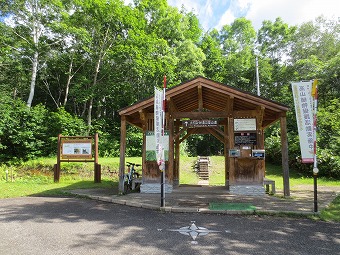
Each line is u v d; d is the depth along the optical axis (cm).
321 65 2106
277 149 1884
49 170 1585
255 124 919
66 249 416
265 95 2772
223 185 1210
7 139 1794
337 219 596
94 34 2353
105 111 2642
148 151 968
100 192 945
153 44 2222
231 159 918
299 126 711
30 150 1828
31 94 2148
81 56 2459
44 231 505
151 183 955
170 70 2167
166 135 956
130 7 2348
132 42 2173
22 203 770
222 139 1183
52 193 938
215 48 2991
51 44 2266
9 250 411
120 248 421
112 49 2320
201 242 450
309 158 691
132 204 742
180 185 1175
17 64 2162
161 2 2520
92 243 443
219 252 408
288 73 2559
